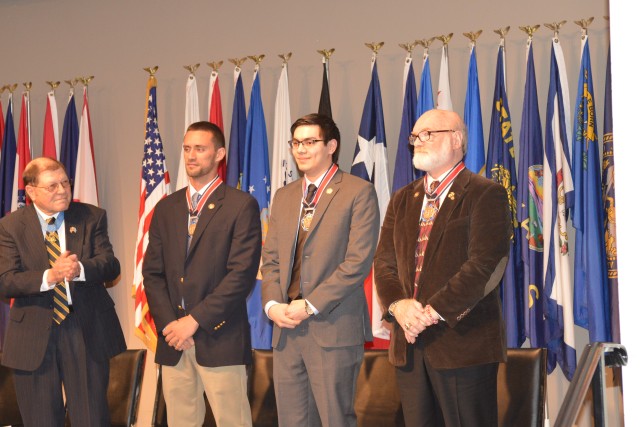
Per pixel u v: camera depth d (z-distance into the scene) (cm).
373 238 347
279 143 493
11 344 381
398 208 329
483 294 290
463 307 287
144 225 505
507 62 470
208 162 390
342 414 338
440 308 289
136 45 562
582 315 427
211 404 374
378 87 477
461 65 480
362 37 505
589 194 419
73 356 382
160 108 552
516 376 362
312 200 357
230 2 540
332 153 365
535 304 430
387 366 398
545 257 431
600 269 414
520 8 469
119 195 558
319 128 359
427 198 318
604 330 410
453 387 296
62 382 393
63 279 371
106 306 397
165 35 555
